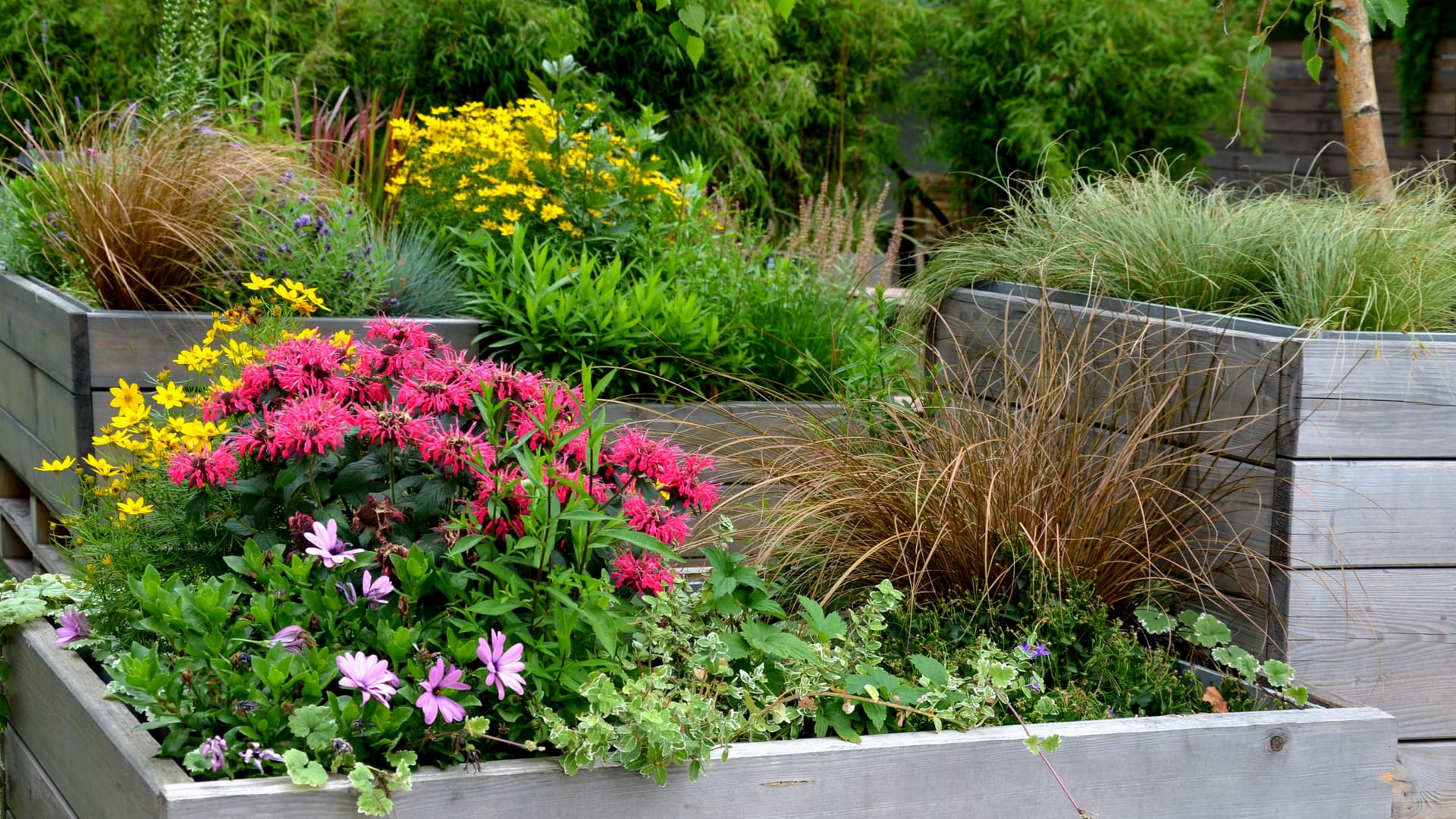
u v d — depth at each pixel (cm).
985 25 886
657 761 179
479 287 368
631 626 197
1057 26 863
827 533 263
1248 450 241
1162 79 872
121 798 176
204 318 315
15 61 675
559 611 187
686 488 216
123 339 308
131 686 173
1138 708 229
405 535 199
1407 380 233
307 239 348
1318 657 236
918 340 335
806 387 354
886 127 887
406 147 458
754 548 264
